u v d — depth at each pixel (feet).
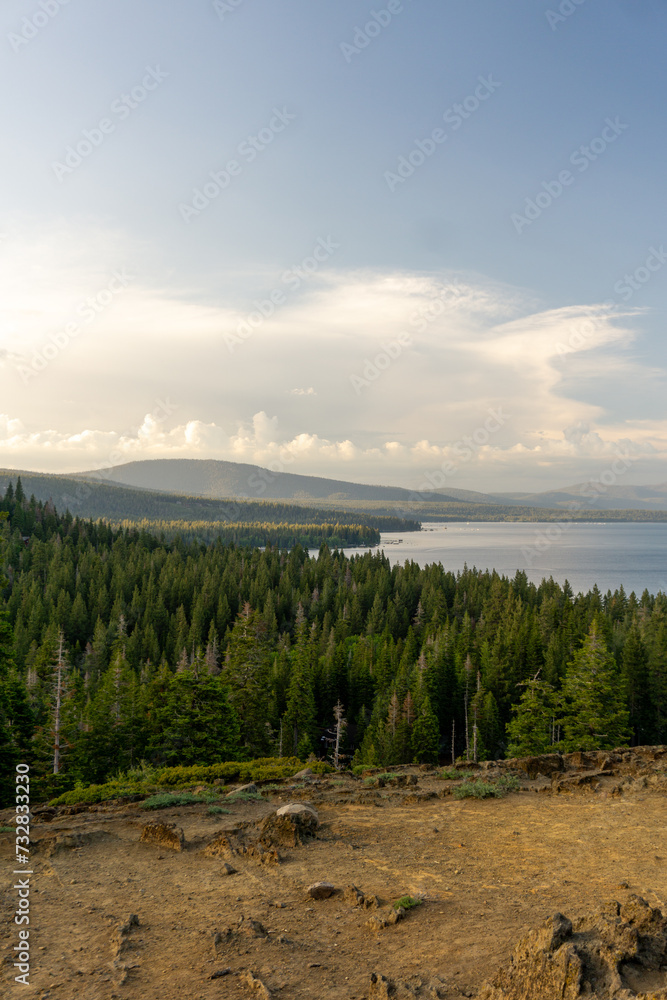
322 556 619.26
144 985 24.23
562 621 309.42
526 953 22.07
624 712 157.07
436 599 427.74
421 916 30.01
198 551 615.98
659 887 31.65
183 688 129.08
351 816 51.47
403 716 192.03
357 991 23.25
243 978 24.31
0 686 102.63
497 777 63.77
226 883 36.47
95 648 328.70
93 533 629.10
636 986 19.54
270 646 329.93
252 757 164.55
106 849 44.04
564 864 36.81
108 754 131.95
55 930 29.91
